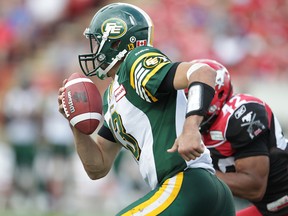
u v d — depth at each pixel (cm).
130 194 3391
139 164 1224
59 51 4291
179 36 4184
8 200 3484
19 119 3541
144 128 1194
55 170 3462
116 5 1282
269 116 1472
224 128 1420
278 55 4184
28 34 4669
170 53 4103
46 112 3512
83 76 1288
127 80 1201
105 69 1282
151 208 1158
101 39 1263
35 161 3488
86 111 1245
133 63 1170
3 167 3516
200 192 1157
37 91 3725
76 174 3484
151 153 1184
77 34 4575
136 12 1272
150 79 1136
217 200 1177
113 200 3416
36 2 4753
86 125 1245
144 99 1173
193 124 1073
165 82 1133
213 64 1441
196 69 1102
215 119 1430
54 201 3447
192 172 1174
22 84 3631
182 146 1065
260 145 1426
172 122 1182
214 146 1438
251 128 1412
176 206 1151
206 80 1095
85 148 1314
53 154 3466
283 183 1474
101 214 3328
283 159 1466
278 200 1488
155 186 1199
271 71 4091
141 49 1191
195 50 4078
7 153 3538
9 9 4728
